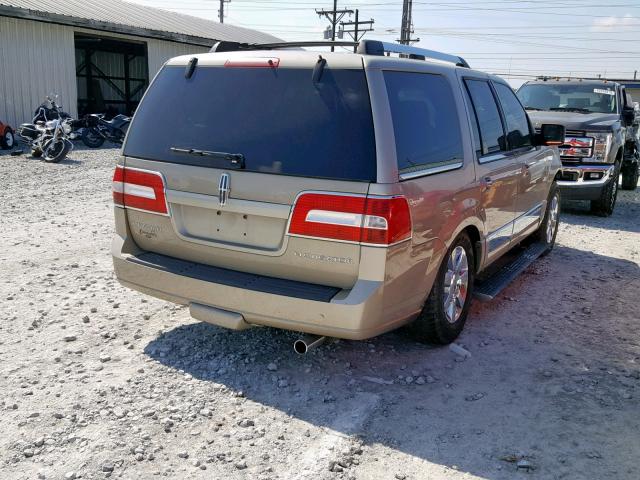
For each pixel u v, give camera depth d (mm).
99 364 4223
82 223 8461
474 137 4871
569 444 3477
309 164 3693
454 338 4773
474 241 5027
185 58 4320
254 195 3812
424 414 3768
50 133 14883
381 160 3588
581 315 5531
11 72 18641
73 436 3373
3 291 5570
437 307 4395
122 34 21938
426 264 4066
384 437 3516
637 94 40500
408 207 3717
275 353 4500
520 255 6652
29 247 7105
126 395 3836
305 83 3832
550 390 4098
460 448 3430
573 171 9922
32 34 19109
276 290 3773
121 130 18781
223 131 3980
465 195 4531
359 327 3646
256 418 3658
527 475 3201
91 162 15102
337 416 3709
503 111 5711
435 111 4348
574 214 10641
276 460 3264
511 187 5605
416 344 4738
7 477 3023
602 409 3859
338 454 3330
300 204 3684
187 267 4152
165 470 3141
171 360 4336
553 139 6469
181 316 5129
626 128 11703
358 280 3646
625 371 4410
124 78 28438
